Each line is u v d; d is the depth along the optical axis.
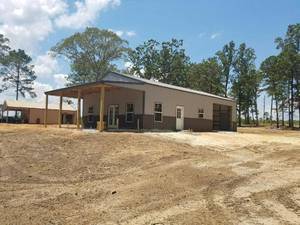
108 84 24.41
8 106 47.66
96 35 55.91
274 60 58.88
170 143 19.11
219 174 11.86
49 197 10.15
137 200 9.26
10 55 72.50
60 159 15.42
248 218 7.49
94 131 23.66
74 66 56.28
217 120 36.16
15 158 15.78
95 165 14.31
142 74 61.00
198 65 66.31
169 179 11.41
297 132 40.16
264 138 25.17
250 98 66.31
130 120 27.45
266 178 11.27
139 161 14.64
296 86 56.72
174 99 29.16
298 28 57.22
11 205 9.41
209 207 8.38
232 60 65.81
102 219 7.86
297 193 9.40
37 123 49.19
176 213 8.01
